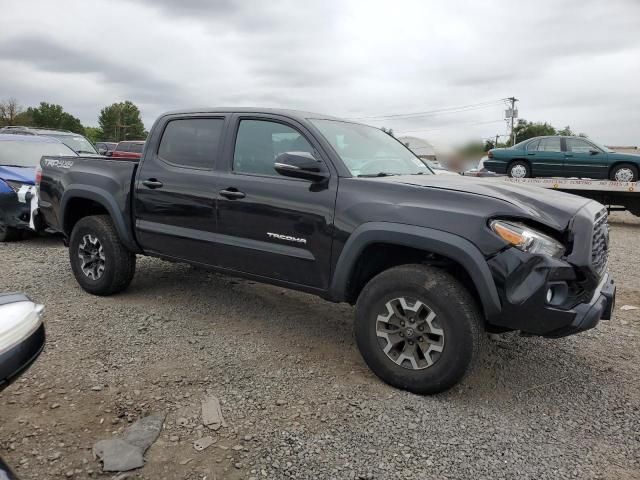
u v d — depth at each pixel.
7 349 2.08
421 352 3.38
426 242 3.20
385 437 2.92
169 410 3.13
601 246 3.46
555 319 3.02
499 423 3.10
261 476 2.57
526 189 3.67
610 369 3.92
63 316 4.61
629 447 2.90
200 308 5.00
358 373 3.71
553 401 3.40
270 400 3.29
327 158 3.77
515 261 3.01
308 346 4.19
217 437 2.88
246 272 4.16
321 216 3.66
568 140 14.88
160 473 2.57
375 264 3.72
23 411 3.06
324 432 2.95
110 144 29.47
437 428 3.02
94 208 5.52
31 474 2.52
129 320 4.59
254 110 4.28
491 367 3.89
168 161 4.67
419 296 3.27
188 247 4.48
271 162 4.07
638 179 13.97
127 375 3.55
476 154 12.49
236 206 4.09
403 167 4.39
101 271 5.14
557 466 2.71
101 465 2.61
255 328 4.55
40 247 7.85
